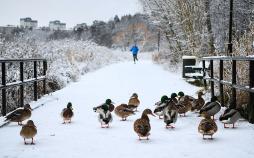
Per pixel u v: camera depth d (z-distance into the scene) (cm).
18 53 2006
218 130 1024
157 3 3975
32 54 2155
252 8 3288
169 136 980
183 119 1214
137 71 3725
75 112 1393
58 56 3094
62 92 2039
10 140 946
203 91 1794
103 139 955
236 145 868
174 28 3741
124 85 2378
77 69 3203
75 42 4978
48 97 1764
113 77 3048
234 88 1207
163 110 1199
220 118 1028
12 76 1698
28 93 1812
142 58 8656
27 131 896
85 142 925
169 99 1302
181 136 977
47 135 1006
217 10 3472
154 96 1814
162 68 4103
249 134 970
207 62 2423
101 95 1897
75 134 1017
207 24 3275
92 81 2727
